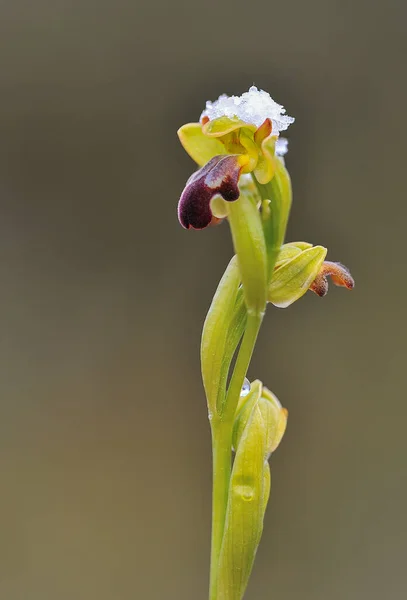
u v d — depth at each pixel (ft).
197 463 2.03
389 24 2.03
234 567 1.17
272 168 1.14
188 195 1.13
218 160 1.14
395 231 2.08
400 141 2.06
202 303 2.03
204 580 2.01
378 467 2.08
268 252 1.16
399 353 2.09
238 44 2.03
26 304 2.05
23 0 2.03
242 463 1.17
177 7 2.03
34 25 2.04
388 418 2.08
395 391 2.08
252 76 2.02
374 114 2.05
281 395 2.05
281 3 2.03
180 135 1.16
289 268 1.17
